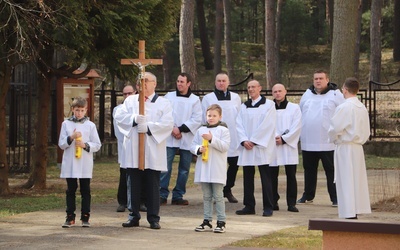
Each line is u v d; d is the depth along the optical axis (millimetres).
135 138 11547
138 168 11508
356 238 7625
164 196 14594
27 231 11367
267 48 36969
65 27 14469
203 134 11289
